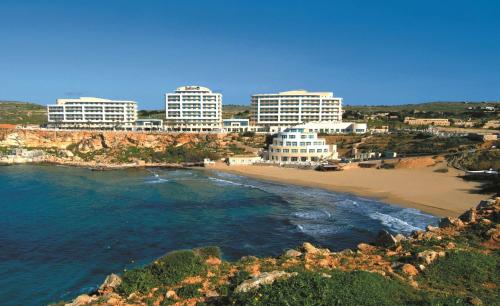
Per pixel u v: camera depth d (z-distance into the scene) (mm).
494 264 27844
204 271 30062
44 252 52031
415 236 38094
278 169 135125
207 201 85375
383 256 32469
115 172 137125
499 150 111125
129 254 51469
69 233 60531
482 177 93312
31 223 66312
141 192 96750
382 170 116625
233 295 22812
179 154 165875
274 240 56688
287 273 24844
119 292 28172
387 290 22438
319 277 22922
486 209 43469
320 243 55000
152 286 28141
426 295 22469
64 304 29812
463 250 30703
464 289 24516
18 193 94125
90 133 180375
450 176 99812
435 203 76812
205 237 58469
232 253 51344
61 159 163250
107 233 60594
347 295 20688
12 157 159750
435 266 27688
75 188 102250
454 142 134750
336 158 149125
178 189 101375
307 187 102562
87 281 43219
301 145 150000
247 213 73688
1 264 47875
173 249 53281
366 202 81938
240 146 176750
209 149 171125
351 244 54375
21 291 40875
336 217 69500
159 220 68625
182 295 25781
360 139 166750
